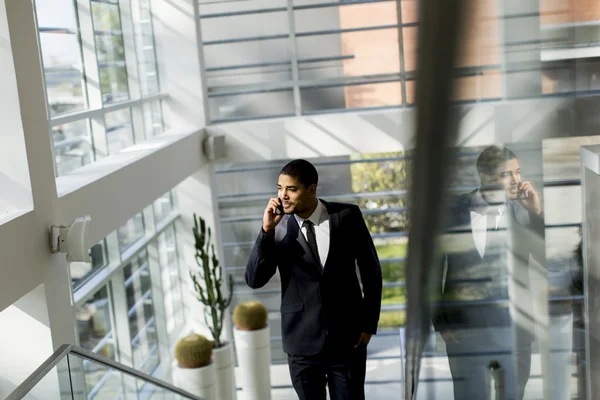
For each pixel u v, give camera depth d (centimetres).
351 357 406
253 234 931
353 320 404
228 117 879
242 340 789
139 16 776
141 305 747
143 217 768
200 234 848
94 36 629
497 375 58
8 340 404
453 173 51
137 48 763
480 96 48
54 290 410
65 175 516
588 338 55
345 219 398
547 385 57
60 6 569
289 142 830
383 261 945
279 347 944
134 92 738
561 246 53
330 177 920
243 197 925
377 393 838
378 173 916
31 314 400
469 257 55
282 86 870
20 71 385
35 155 397
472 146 49
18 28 388
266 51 867
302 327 404
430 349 64
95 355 348
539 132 50
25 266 375
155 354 785
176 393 464
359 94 865
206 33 867
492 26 46
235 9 862
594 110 49
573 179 51
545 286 55
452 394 62
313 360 407
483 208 52
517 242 54
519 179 51
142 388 411
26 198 389
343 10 852
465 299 57
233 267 939
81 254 408
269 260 398
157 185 636
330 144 827
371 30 850
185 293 882
